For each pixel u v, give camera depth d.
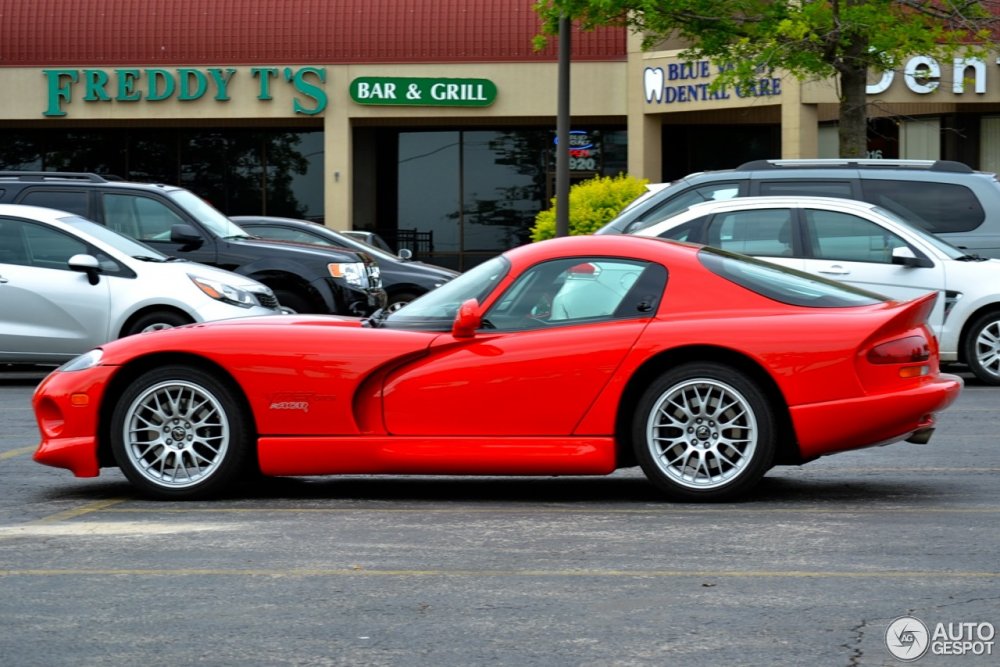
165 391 9.41
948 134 35.94
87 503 9.50
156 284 16.55
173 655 5.80
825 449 8.96
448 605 6.55
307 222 23.44
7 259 16.78
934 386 9.07
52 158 41.41
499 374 9.05
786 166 17.66
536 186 41.31
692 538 8.04
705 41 25.52
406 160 41.62
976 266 16.42
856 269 16.20
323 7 39.03
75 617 6.40
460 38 38.81
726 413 9.04
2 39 39.25
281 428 9.20
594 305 9.23
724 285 9.21
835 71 25.09
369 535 8.23
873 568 7.22
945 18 24.70
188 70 39.03
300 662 5.68
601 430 9.03
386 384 9.17
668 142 39.72
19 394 17.11
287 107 39.09
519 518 8.76
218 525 8.59
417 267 23.41
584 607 6.49
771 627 6.12
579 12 24.11
